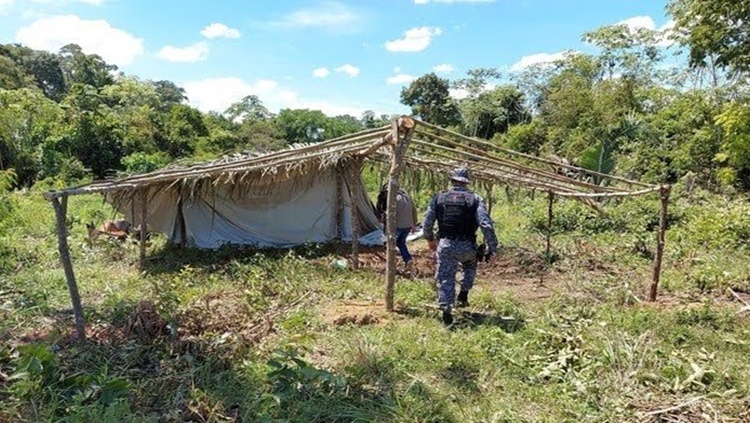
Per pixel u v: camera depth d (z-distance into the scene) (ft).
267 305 20.97
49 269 26.53
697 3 45.19
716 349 17.30
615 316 20.10
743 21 43.29
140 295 22.95
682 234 36.73
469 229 19.39
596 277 27.73
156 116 108.68
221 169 25.05
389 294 20.67
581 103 89.04
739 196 55.42
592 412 13.06
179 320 17.49
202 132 124.47
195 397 12.96
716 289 25.32
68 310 20.39
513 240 36.94
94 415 12.01
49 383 13.48
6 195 36.63
